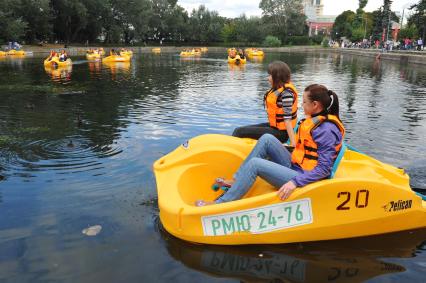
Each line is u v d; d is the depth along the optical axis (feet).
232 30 257.96
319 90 10.99
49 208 13.21
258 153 12.41
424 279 9.70
